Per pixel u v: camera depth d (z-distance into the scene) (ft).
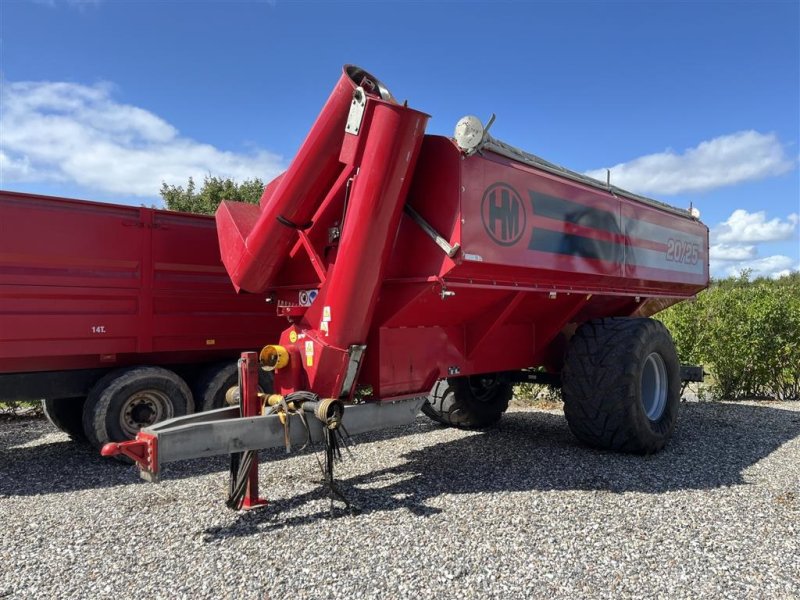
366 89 13.32
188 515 12.82
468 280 14.02
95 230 18.81
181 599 9.15
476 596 9.20
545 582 9.64
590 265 17.53
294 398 13.03
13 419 27.58
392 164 12.78
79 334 18.45
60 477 16.93
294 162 13.62
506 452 18.45
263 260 14.64
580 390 17.71
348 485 14.92
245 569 10.12
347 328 13.47
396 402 14.67
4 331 17.12
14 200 17.43
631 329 17.81
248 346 22.38
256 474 13.19
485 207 13.79
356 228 12.93
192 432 11.36
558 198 16.31
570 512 12.80
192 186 72.79
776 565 10.27
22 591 9.47
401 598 9.14
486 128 12.97
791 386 31.81
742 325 31.19
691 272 24.08
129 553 10.84
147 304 19.90
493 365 17.88
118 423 18.34
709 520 12.37
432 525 12.03
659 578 9.78
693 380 24.97
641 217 20.49
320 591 9.36
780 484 15.05
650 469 16.33
